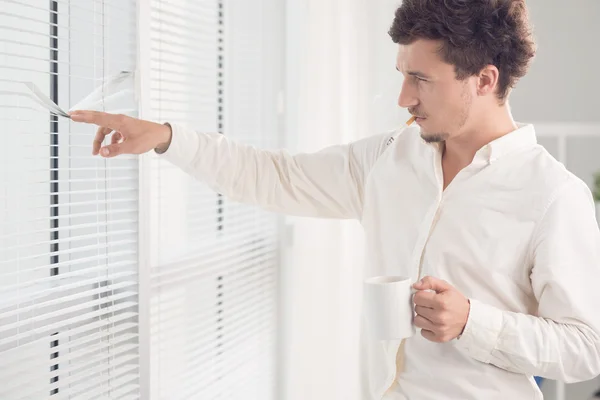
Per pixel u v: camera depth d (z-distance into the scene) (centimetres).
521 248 127
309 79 212
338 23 220
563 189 126
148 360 148
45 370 135
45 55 141
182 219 181
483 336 120
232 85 196
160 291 163
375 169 146
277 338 222
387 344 139
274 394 222
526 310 130
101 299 136
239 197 150
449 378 130
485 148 131
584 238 124
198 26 182
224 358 190
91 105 130
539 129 331
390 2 236
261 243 208
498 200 129
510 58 127
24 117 136
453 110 127
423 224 134
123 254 143
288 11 212
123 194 145
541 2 363
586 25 357
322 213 159
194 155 140
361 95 233
